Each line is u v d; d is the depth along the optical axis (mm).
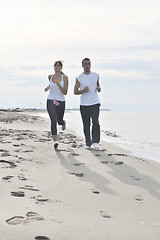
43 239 1882
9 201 2547
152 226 2295
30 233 1943
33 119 18062
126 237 2039
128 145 7699
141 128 15078
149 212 2627
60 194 2959
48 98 6031
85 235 2012
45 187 3146
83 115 6211
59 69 6023
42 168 4059
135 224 2312
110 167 4398
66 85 6043
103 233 2074
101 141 8008
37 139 6941
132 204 2822
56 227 2092
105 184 3480
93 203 2771
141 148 7211
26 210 2375
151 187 3467
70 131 10688
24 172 3697
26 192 2879
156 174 4156
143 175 4055
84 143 7082
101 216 2441
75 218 2326
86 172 4016
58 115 6301
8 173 3541
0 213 2234
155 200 2992
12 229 1971
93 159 4934
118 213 2557
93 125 6105
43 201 2674
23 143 6062
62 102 6098
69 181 3486
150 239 2035
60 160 4727
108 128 14812
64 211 2471
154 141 8961
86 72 6160
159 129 14422
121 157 5238
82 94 6191
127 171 4227
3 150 5062
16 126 11273
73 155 5188
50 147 5852
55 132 5773
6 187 2947
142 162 4926
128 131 12969
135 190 3309
